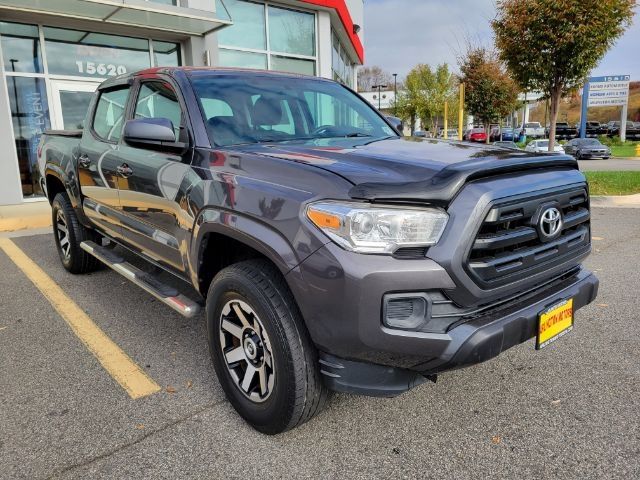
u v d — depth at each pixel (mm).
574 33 9938
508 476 2180
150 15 9398
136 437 2494
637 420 2559
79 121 10430
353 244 1994
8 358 3365
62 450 2398
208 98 3168
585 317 3941
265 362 2381
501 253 2201
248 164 2525
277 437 2479
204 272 2793
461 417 2625
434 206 2057
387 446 2398
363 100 4148
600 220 8055
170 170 2977
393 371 2146
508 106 31953
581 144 28531
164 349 3467
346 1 19312
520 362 3221
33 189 10047
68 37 10070
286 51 13539
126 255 5492
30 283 4930
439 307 2064
